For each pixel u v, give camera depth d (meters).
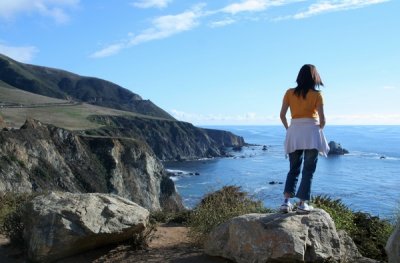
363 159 121.50
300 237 6.75
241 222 7.17
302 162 7.64
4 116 86.00
